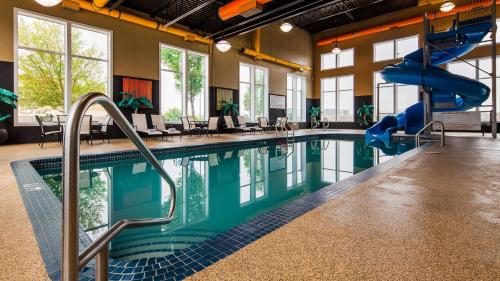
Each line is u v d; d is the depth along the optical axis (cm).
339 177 487
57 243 170
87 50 921
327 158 684
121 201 345
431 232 162
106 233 78
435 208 204
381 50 1493
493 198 226
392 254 137
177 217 293
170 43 1116
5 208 235
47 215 219
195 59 1229
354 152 774
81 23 882
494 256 133
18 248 162
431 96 852
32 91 828
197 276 121
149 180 453
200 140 906
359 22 1548
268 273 122
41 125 682
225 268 127
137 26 1014
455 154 482
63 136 62
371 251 141
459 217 185
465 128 784
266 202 350
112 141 854
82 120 64
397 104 1458
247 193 390
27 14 793
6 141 738
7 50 757
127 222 91
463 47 865
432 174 322
